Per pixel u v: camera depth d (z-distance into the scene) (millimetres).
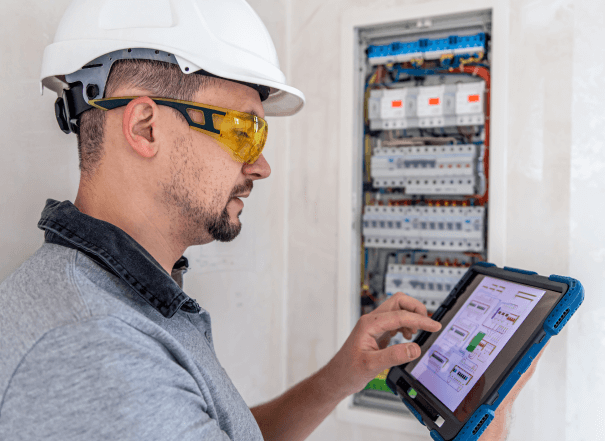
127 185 542
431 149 1523
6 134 728
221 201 589
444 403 750
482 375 711
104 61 535
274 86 604
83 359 384
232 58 562
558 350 1312
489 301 886
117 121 534
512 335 729
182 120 547
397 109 1533
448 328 935
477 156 1511
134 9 540
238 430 567
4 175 725
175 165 546
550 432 1318
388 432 1486
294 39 1656
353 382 816
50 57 561
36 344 385
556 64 1316
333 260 1609
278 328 1664
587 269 1291
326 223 1621
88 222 493
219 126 561
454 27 1479
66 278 439
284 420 834
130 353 406
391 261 1649
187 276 1246
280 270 1666
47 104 812
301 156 1661
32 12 772
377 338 934
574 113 1301
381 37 1599
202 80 560
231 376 1440
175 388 434
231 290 1432
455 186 1498
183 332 545
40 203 799
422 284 1516
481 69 1473
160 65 539
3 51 720
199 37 543
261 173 665
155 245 569
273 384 1654
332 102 1603
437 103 1482
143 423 394
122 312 427
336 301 1602
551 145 1328
